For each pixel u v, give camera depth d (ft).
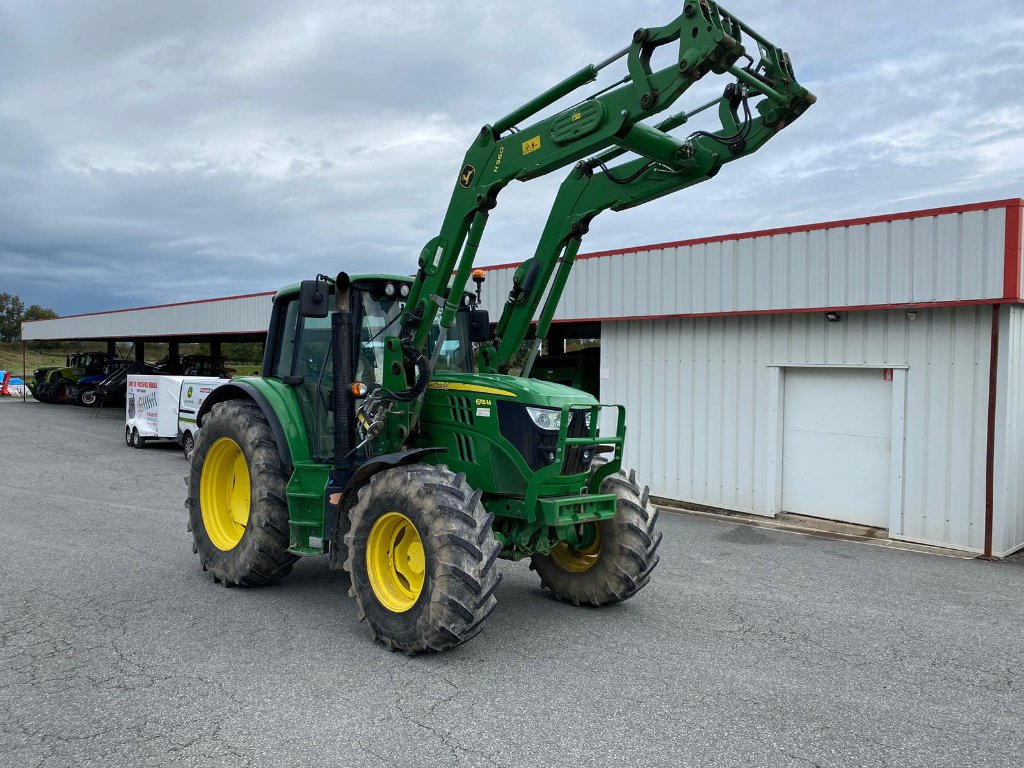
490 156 16.55
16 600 18.54
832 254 29.53
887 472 29.45
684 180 16.34
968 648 16.47
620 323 37.60
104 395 88.07
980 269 25.81
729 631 17.24
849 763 11.16
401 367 17.11
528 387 16.42
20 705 12.64
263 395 19.49
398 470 15.57
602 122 14.51
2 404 101.60
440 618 14.26
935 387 27.61
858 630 17.57
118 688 13.37
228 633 16.31
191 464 21.11
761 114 15.02
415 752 11.19
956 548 27.09
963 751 11.62
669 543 27.45
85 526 27.45
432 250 17.30
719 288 33.04
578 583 18.78
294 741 11.48
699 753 11.34
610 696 13.37
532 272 19.12
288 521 18.89
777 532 29.89
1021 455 27.22
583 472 17.19
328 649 15.44
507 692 13.44
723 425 33.83
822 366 30.71
